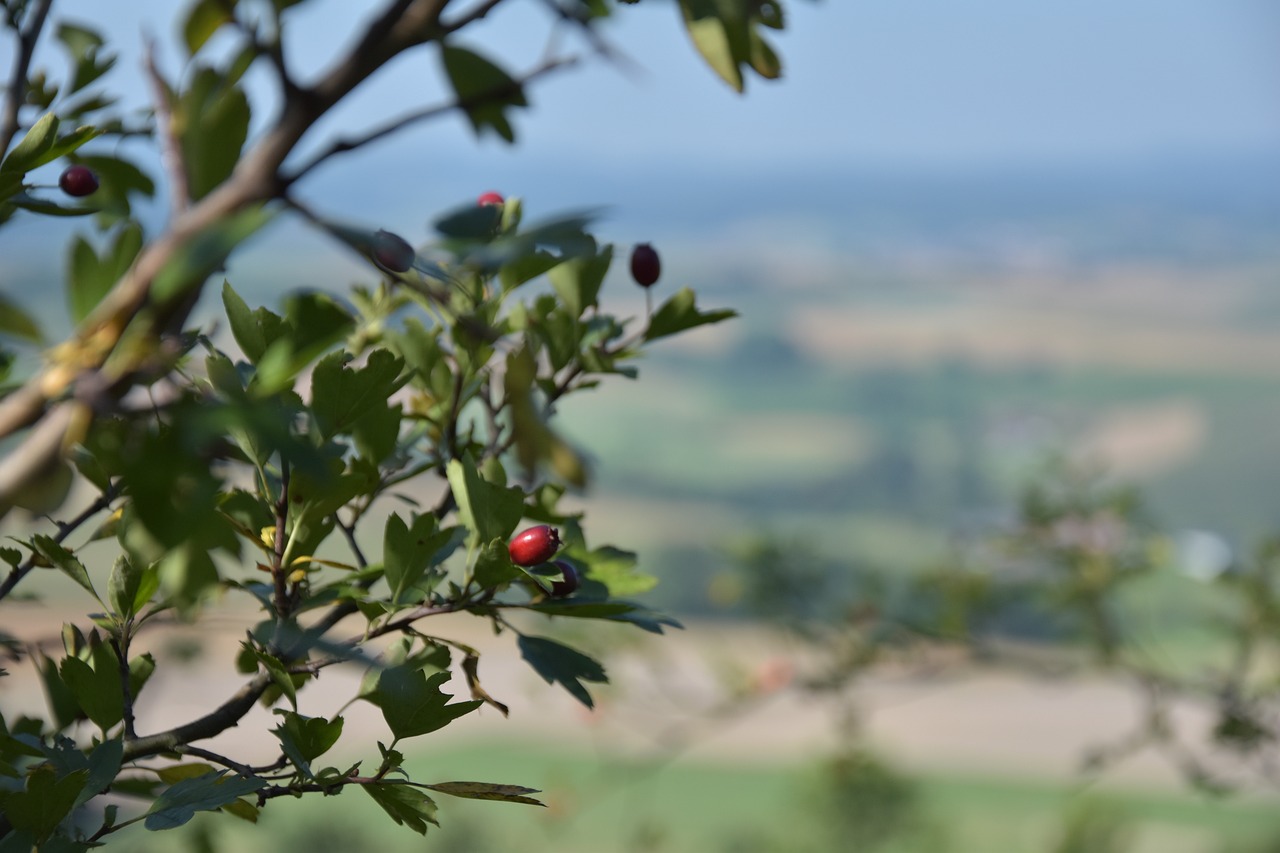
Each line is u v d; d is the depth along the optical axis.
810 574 3.79
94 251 0.80
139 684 0.89
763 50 0.84
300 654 0.86
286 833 5.77
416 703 0.85
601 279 0.95
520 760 11.36
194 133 0.81
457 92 0.87
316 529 0.87
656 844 4.74
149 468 0.74
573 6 0.81
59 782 0.83
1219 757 3.40
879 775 5.55
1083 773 3.48
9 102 0.92
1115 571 3.63
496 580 0.88
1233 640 3.46
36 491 0.75
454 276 0.79
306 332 0.78
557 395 0.94
